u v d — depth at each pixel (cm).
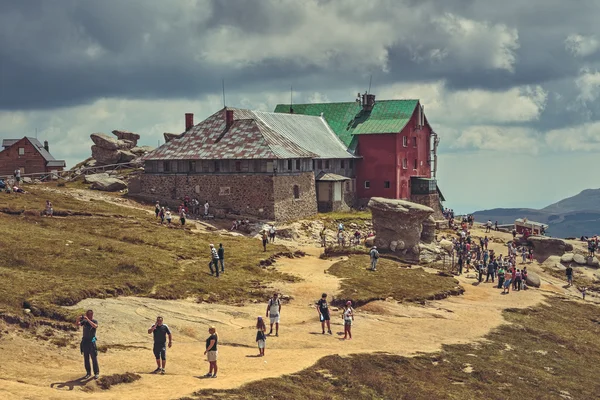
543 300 6209
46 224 6494
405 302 5356
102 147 11000
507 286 6388
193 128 9288
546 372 4200
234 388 3031
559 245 9031
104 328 3856
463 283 6575
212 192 8719
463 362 4112
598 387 4047
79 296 4191
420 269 6712
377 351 4078
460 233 9250
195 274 5281
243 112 9544
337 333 4431
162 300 4550
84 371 3128
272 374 3356
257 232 7925
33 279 4322
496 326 5038
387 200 7538
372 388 3469
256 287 5256
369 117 11244
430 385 3666
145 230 6838
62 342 3500
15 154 11331
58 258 5044
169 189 9000
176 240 6575
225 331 4178
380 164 10762
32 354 3300
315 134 10538
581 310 6175
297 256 6831
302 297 5178
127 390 2908
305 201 9081
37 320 3697
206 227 7769
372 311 5062
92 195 8588
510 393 3700
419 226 7519
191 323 4212
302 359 3706
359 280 5766
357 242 8000
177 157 8862
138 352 3562
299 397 3092
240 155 8494
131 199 8769
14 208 6844
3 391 2648
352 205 10706
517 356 4409
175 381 3089
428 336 4600
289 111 11831
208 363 3484
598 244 10025
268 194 8375
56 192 8394
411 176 11219
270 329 4338
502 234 10375
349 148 10775
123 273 4947
